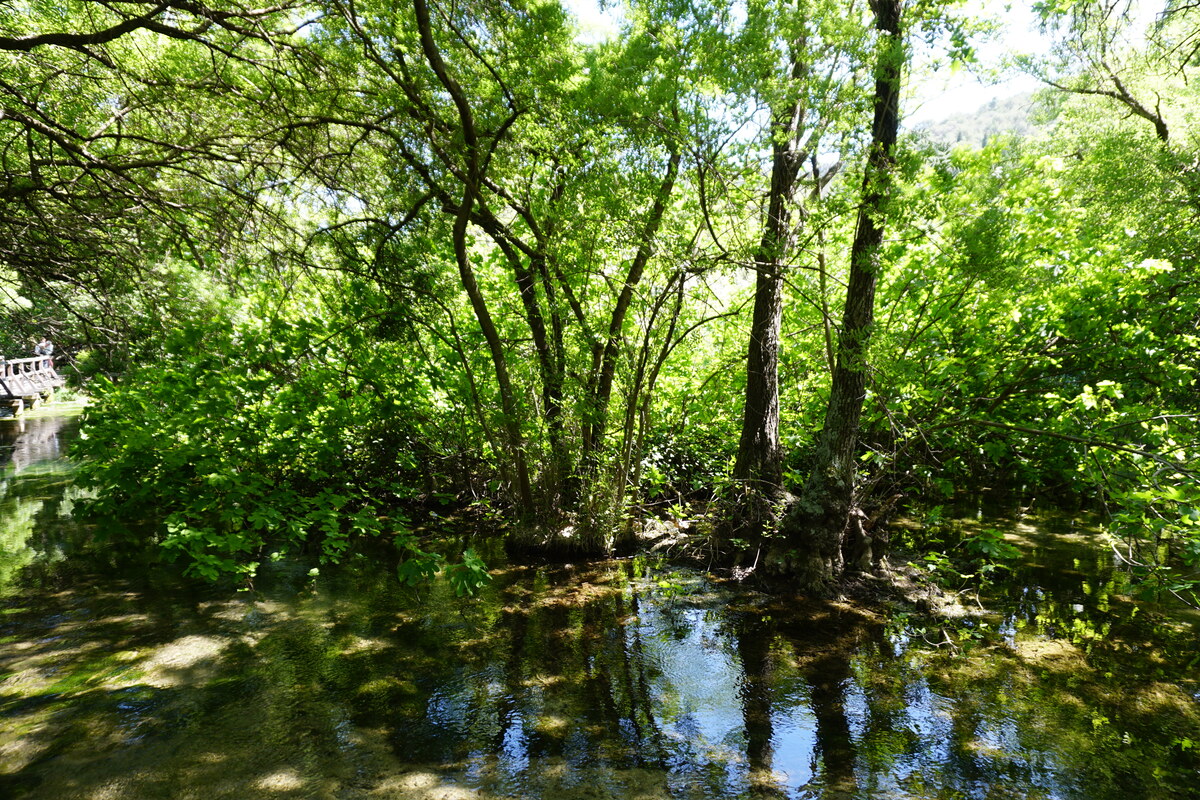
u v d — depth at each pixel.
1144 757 3.66
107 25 6.14
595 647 5.14
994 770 3.56
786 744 3.83
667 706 4.26
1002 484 10.10
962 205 5.16
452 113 6.45
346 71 5.88
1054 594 6.18
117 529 6.78
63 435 16.64
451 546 7.78
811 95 5.45
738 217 6.45
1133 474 5.70
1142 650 5.00
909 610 5.86
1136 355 6.60
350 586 6.42
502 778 3.49
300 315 9.30
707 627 5.53
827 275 6.27
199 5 4.68
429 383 8.82
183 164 6.66
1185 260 6.99
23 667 4.66
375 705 4.23
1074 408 6.37
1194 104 9.42
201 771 3.50
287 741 3.80
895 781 3.48
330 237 7.24
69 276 6.98
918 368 7.02
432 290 7.48
